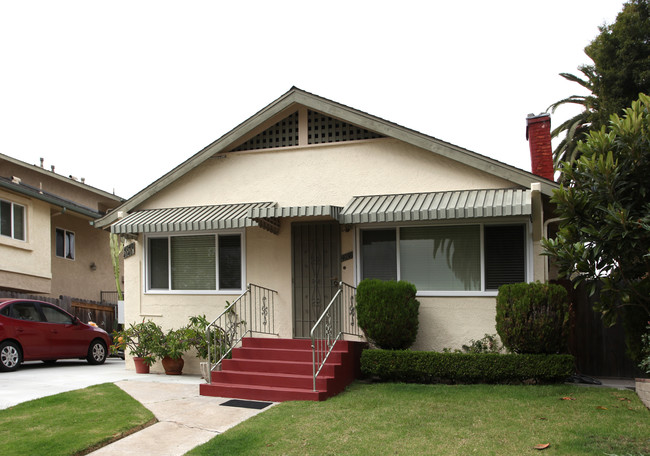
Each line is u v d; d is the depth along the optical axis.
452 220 12.19
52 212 22.70
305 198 13.29
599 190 9.00
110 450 7.28
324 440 7.36
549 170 13.73
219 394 10.33
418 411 8.65
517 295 10.70
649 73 22.30
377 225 12.66
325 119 13.41
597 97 25.52
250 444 7.29
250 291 12.51
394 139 12.80
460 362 10.77
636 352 10.11
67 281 24.14
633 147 8.89
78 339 15.15
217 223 12.55
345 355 10.84
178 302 13.98
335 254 12.95
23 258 20.38
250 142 13.97
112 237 23.28
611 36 23.66
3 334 13.28
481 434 7.46
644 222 8.48
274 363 10.83
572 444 6.93
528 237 11.70
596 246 8.89
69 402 9.51
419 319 12.08
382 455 6.79
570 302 12.75
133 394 10.41
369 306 11.37
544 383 10.64
